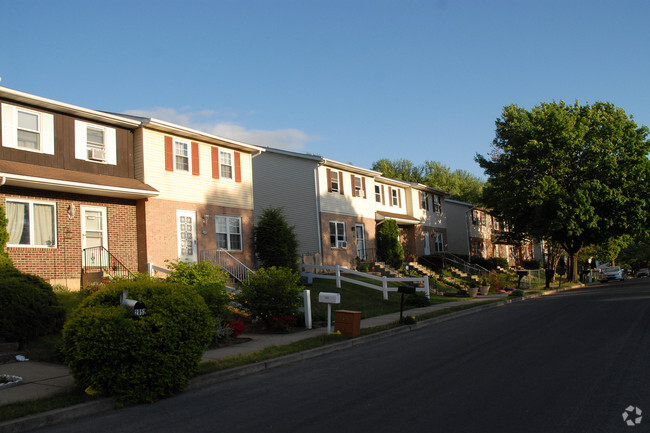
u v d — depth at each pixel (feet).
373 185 114.73
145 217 63.87
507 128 125.80
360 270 99.71
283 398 23.61
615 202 113.39
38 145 56.18
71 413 21.65
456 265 123.65
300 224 94.84
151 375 24.08
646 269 228.63
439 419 19.08
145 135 65.72
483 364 29.40
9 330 34.71
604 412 19.43
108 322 23.93
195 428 19.39
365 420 19.33
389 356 34.24
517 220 127.85
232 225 76.43
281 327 47.09
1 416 20.17
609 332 39.70
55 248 55.77
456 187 223.51
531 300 81.00
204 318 27.30
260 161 92.99
